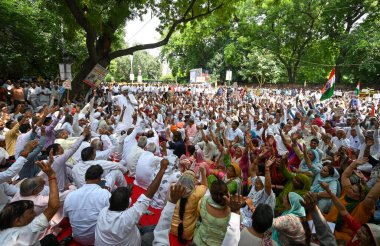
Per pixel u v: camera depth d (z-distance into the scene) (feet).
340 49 132.87
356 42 117.50
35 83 58.13
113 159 27.73
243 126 37.86
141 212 11.04
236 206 11.48
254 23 135.85
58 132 25.81
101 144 21.89
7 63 67.92
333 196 12.03
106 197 13.83
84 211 13.43
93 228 13.46
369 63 116.57
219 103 65.51
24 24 66.44
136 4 51.01
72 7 46.26
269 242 9.77
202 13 53.57
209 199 12.40
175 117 46.01
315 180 19.21
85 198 13.56
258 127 34.50
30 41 69.10
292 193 12.47
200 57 187.01
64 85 44.80
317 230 10.25
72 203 13.57
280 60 150.00
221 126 33.47
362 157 26.22
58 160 16.97
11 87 56.70
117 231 11.05
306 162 19.93
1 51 66.54
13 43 67.41
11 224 9.27
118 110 38.52
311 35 130.62
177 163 21.81
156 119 40.57
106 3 46.91
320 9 121.70
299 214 11.72
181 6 53.57
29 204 9.73
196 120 42.73
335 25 129.59
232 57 164.76
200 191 14.16
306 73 147.43
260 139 33.37
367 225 9.23
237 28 148.56
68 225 16.48
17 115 34.27
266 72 155.12
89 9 44.68
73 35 56.03
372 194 13.19
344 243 13.10
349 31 131.34
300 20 124.36
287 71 158.20
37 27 73.41
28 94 55.06
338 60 135.13
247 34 143.95
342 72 136.36
